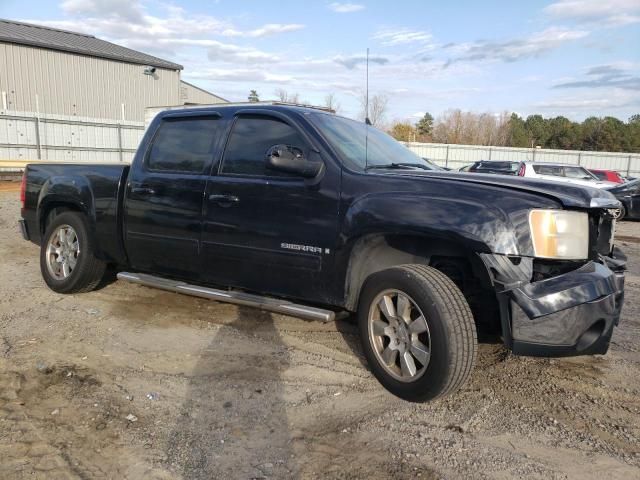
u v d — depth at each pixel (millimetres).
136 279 4840
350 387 3570
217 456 2748
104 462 2670
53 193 5426
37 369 3703
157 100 38406
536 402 3422
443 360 3086
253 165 4102
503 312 3041
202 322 4785
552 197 3109
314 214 3697
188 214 4355
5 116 23453
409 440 2938
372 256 3674
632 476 2664
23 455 2697
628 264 8414
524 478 2623
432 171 3922
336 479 2584
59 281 5410
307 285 3791
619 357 4207
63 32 36969
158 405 3264
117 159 27438
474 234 3023
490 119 66812
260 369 3818
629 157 36469
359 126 4523
